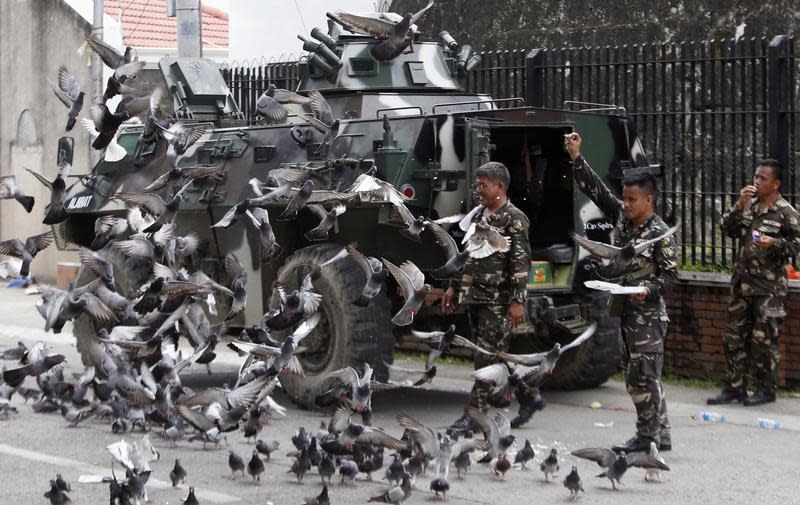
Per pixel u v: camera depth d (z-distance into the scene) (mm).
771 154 12469
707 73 13539
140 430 10258
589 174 9359
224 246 12234
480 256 8695
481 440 8000
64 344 16062
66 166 9023
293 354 7891
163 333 8414
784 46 12469
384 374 10789
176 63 14781
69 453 9336
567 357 12164
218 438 9414
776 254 11203
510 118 11055
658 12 17188
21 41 24438
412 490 7898
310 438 8562
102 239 9320
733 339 11469
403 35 8297
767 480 8312
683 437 9922
